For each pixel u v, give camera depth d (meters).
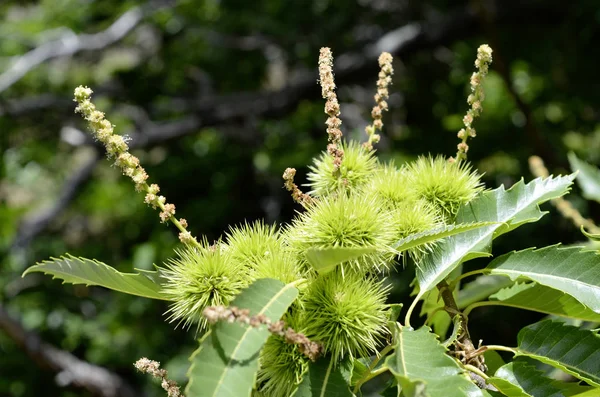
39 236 9.17
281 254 2.13
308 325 2.02
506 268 2.36
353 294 2.07
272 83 10.96
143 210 9.55
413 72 9.35
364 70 8.82
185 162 9.70
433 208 2.39
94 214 9.92
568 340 2.30
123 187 9.91
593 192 3.36
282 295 1.90
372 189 2.42
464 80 8.94
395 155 7.89
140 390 8.35
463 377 1.81
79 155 10.82
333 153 2.24
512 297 2.48
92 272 2.23
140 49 10.07
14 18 11.91
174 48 9.98
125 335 8.39
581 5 8.10
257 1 9.42
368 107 9.27
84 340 8.50
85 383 7.96
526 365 2.21
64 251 9.10
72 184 8.73
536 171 3.16
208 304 2.11
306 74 9.18
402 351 1.92
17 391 8.02
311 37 9.23
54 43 8.68
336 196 2.29
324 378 1.96
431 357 1.89
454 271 2.73
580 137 8.66
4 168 9.34
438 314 2.88
